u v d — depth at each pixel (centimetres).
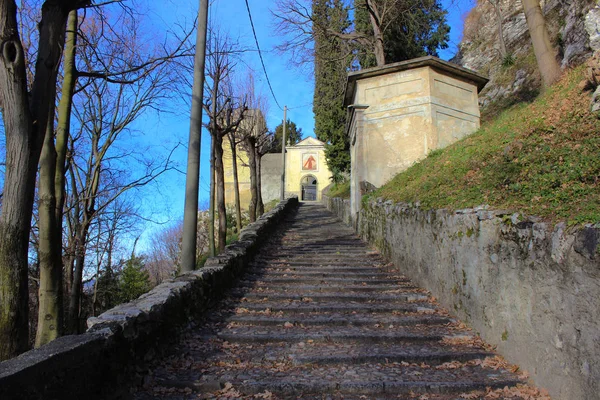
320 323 602
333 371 446
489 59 2508
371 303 694
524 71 1942
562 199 404
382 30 1994
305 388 405
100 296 2044
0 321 411
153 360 439
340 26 2262
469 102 1420
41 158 591
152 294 512
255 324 605
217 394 396
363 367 459
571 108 606
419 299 691
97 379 331
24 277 425
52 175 598
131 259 2628
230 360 473
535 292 396
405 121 1341
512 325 440
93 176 1296
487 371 435
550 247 371
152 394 389
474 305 535
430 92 1323
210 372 439
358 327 589
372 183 1366
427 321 594
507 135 730
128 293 2523
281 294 744
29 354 281
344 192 2462
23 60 416
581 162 435
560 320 356
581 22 1457
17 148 419
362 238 1356
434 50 2295
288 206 2403
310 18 2020
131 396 376
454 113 1372
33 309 1370
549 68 977
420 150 1311
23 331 422
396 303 689
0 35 404
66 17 471
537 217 405
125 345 385
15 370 248
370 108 1398
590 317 318
